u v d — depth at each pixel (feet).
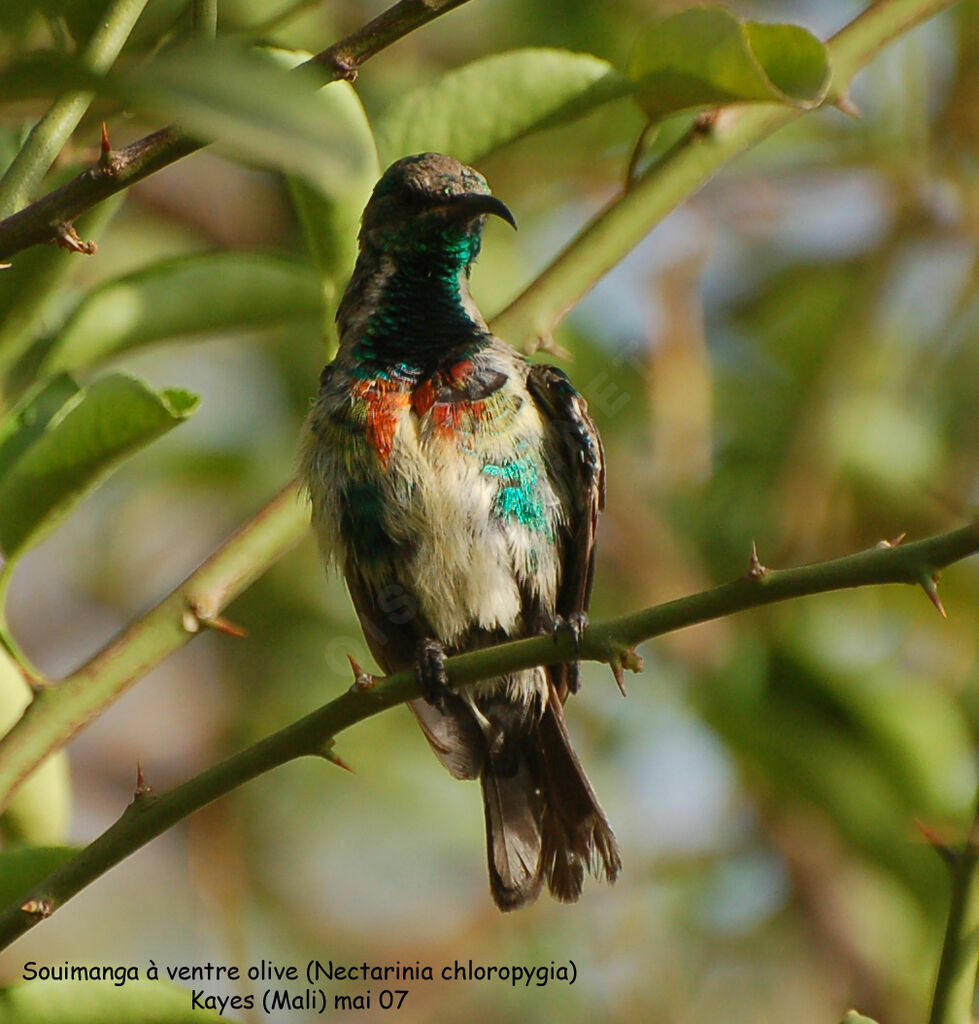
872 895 36.42
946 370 39.42
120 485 42.83
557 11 39.11
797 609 33.19
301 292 23.12
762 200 41.86
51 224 15.58
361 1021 39.99
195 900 40.52
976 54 40.42
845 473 36.94
